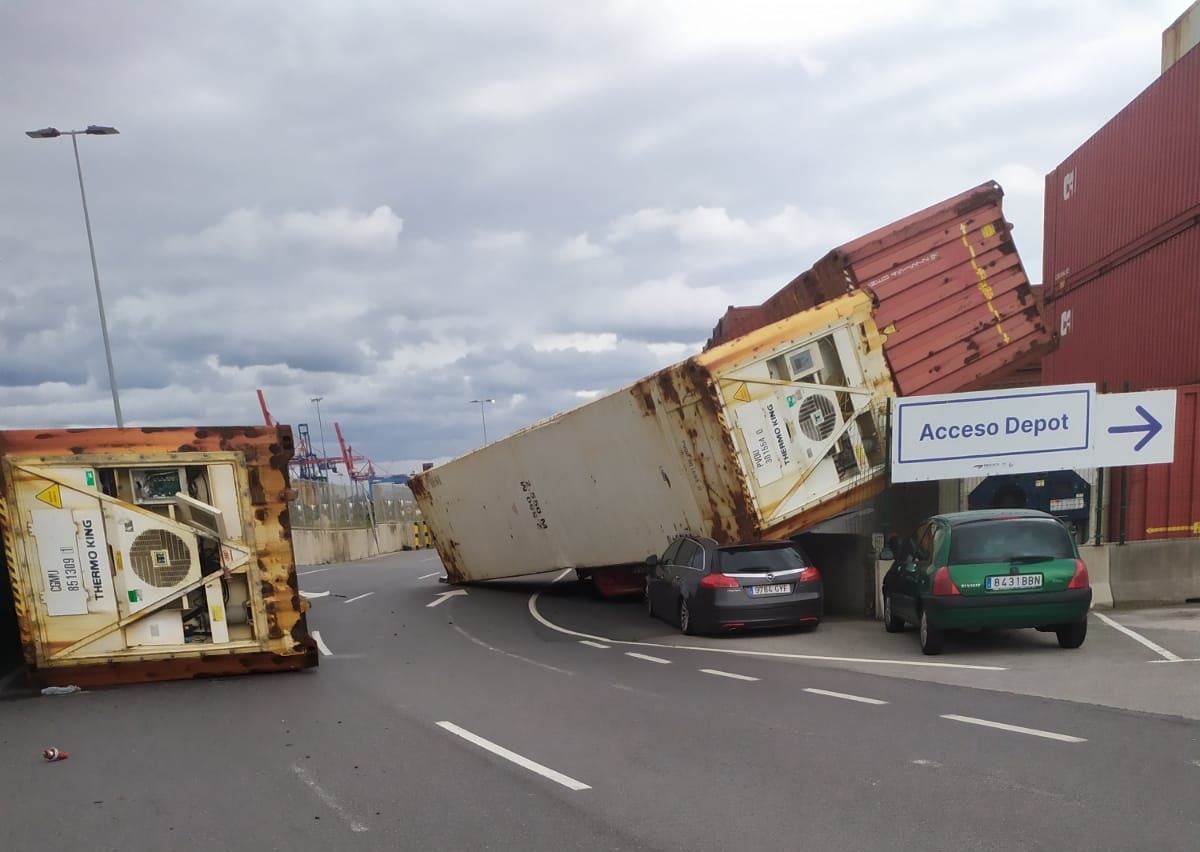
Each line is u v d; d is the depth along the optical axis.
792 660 10.12
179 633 9.59
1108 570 12.90
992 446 12.72
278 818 5.10
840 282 13.26
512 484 18.42
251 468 9.83
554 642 12.54
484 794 5.43
